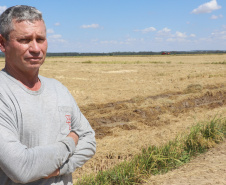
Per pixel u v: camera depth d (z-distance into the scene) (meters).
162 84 14.73
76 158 1.33
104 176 4.01
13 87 1.20
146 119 7.93
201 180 3.94
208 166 4.52
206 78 17.48
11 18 1.19
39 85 1.34
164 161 4.60
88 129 1.46
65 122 1.33
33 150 1.14
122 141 5.64
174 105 9.64
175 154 4.89
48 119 1.26
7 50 1.23
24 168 1.09
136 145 5.38
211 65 32.94
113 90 12.74
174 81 16.00
